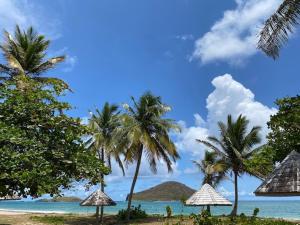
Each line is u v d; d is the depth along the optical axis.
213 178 41.81
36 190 10.78
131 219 34.56
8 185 10.71
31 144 10.98
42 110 12.30
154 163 32.72
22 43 28.77
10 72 27.52
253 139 37.94
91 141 36.25
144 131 32.41
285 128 16.80
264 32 13.60
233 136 38.38
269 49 13.62
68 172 11.77
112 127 37.03
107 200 31.62
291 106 16.89
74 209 89.56
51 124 12.05
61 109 12.70
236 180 39.03
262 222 21.91
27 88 12.74
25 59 28.12
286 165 12.13
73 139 12.06
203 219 18.64
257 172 34.91
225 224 20.69
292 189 11.30
